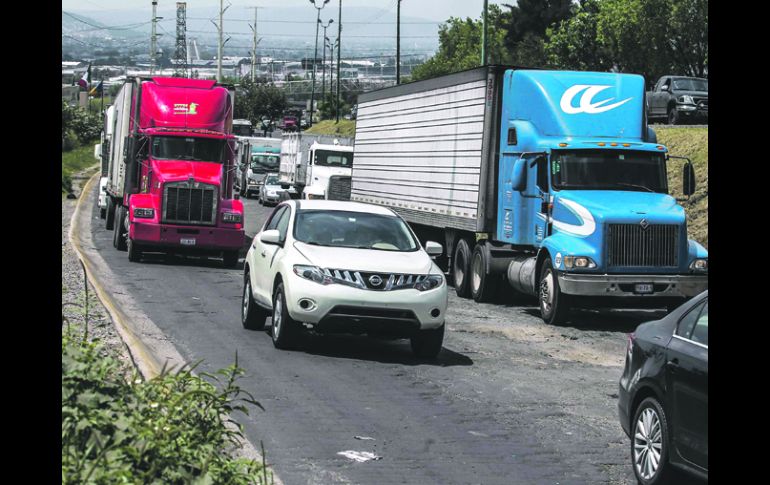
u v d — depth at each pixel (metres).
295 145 56.66
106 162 45.31
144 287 23.11
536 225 22.44
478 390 13.03
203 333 16.67
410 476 8.91
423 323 14.91
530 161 22.58
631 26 63.62
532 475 9.13
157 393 6.61
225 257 30.16
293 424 10.61
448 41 142.88
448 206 26.52
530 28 110.75
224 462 6.14
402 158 30.45
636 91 23.05
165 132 30.55
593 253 20.27
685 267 20.59
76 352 6.22
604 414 11.95
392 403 11.97
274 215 17.47
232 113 31.98
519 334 18.94
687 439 8.15
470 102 25.25
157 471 5.66
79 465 5.29
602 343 18.31
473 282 24.94
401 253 15.58
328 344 16.19
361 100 35.22
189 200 29.62
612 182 21.70
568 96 22.75
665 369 8.57
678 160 36.56
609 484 8.95
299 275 14.89
